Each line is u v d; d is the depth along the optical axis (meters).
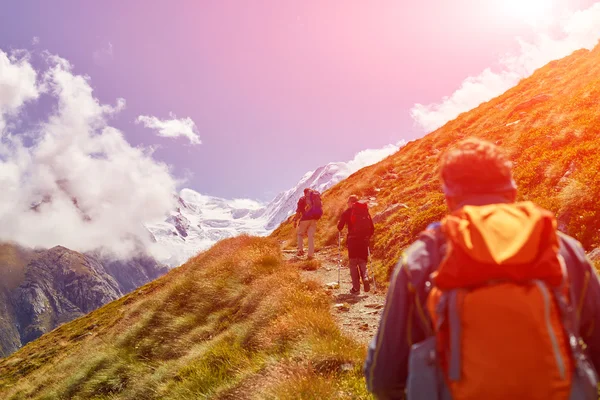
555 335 2.16
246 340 12.84
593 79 24.83
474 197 2.60
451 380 2.22
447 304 2.29
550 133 19.23
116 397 14.66
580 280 2.45
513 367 2.08
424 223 17.52
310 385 8.14
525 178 16.31
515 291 2.19
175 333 16.70
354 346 9.65
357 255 14.53
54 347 39.34
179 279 22.22
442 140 32.81
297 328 11.09
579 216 12.31
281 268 17.47
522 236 2.25
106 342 20.84
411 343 2.56
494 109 35.03
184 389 11.76
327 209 29.33
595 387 2.21
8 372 38.06
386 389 2.66
